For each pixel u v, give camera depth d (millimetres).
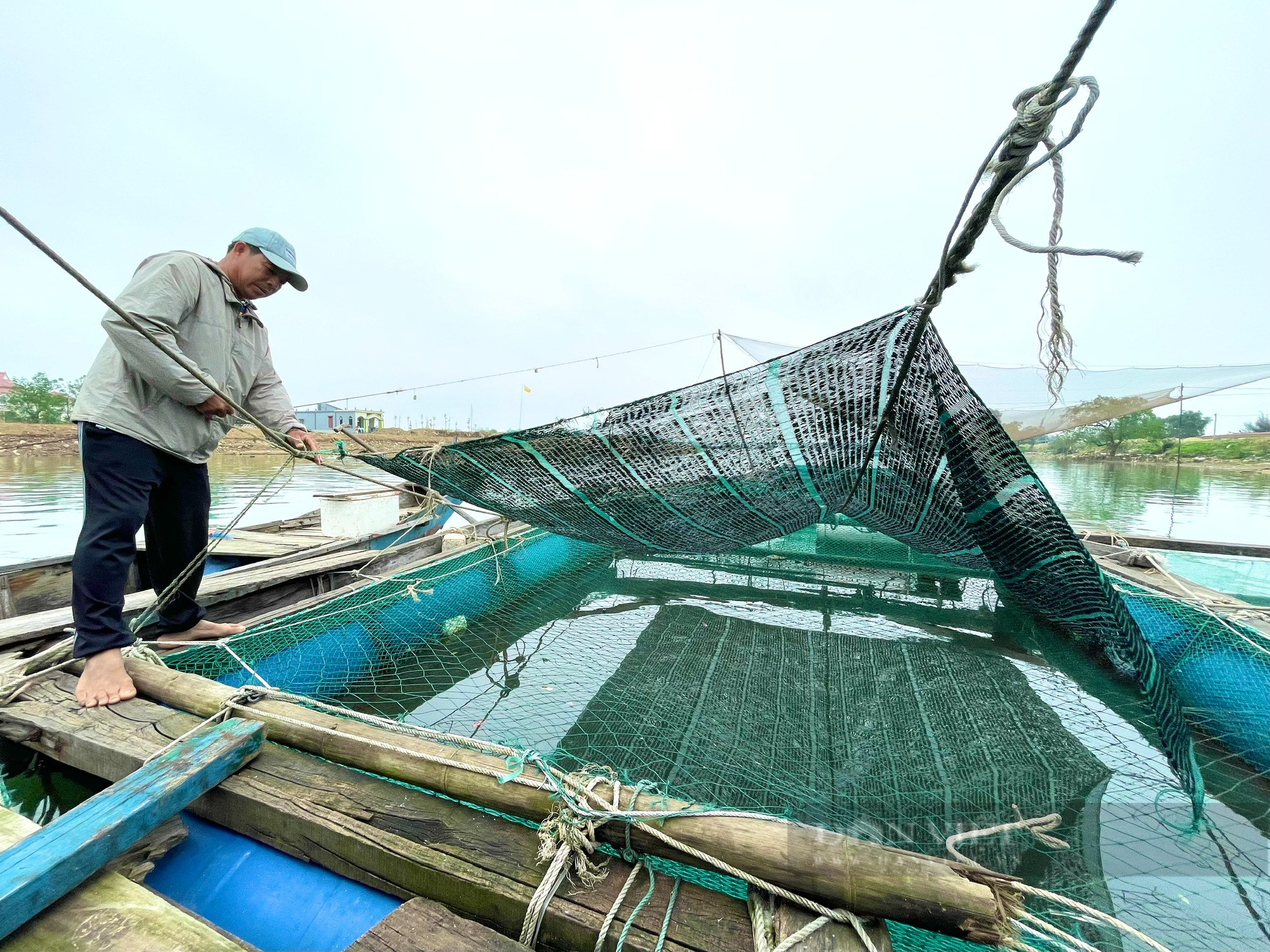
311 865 1387
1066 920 1425
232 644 2592
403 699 2820
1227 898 1500
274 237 2246
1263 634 2627
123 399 1890
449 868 1228
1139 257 1149
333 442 2996
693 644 3512
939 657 3266
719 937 1056
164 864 1404
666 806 1289
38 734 1769
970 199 1405
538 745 2363
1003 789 2029
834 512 3969
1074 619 2707
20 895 1037
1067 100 1106
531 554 5406
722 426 2729
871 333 2121
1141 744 2309
